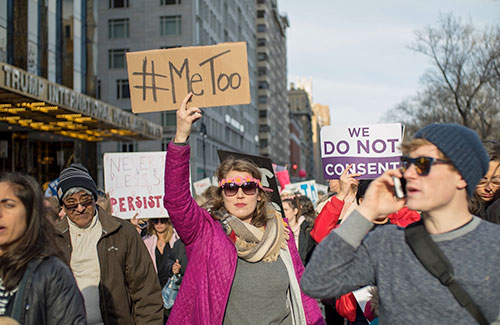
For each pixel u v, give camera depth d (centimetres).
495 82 3319
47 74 2811
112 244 468
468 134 229
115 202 770
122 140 3541
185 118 372
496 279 220
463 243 225
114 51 5050
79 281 457
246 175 390
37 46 2709
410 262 230
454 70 3453
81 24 3212
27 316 275
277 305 368
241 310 364
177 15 5025
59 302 283
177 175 368
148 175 770
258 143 8738
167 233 744
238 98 455
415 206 230
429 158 227
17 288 278
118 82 5012
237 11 7294
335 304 480
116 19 5059
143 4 5044
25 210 285
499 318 222
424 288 224
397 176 239
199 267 368
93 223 470
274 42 10556
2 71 1817
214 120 5788
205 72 458
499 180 421
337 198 453
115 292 461
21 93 1930
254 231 378
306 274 248
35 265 282
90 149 3569
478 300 219
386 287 234
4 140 2909
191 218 371
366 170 575
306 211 773
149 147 4919
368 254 243
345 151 579
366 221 241
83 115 2459
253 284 365
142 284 480
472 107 3759
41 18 2756
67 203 457
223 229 378
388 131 573
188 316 368
